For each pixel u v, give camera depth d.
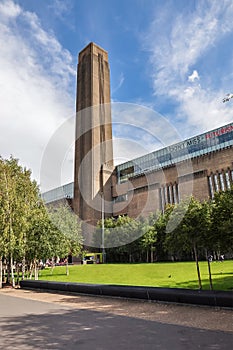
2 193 23.91
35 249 23.91
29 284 19.58
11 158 26.77
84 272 30.67
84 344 6.26
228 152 55.06
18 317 9.52
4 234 22.55
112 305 11.34
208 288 15.77
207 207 13.92
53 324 8.32
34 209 24.77
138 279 22.62
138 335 6.86
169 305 10.67
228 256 38.91
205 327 7.39
